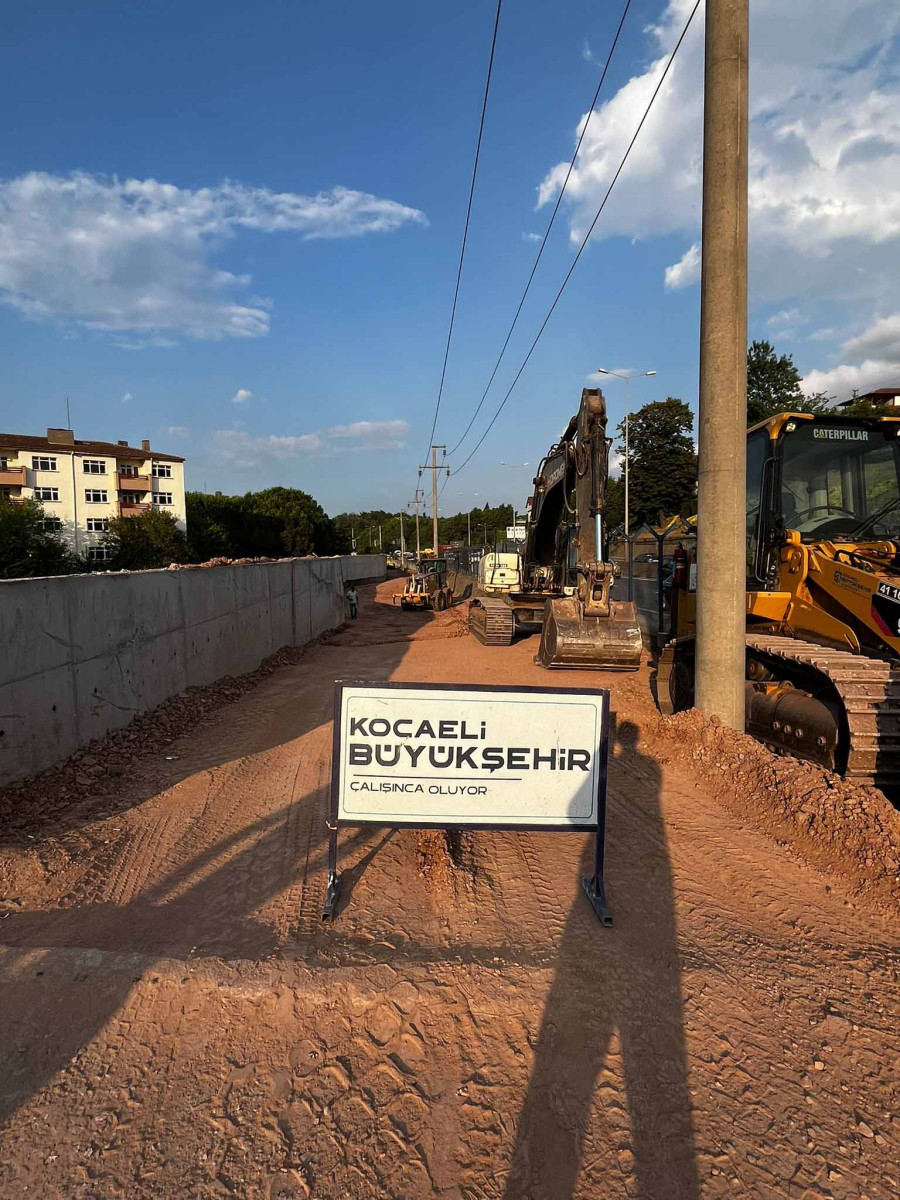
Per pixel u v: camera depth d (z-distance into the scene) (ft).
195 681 29.76
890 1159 7.29
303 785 18.51
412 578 97.45
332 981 9.66
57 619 18.74
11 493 165.07
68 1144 7.29
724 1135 7.54
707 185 18.74
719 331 18.65
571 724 11.93
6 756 16.49
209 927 11.24
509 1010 9.31
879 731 15.17
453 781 11.87
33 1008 9.20
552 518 45.85
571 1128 7.60
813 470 20.67
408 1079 8.24
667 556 44.34
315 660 44.34
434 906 12.03
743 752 18.03
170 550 125.90
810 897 12.60
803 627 19.49
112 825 15.37
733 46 18.15
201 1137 7.43
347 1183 6.93
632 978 10.05
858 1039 9.00
